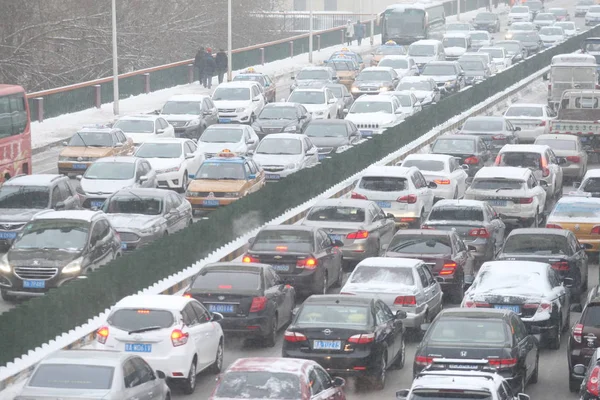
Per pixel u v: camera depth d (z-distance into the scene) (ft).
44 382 114.83
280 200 253.44
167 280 195.00
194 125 367.66
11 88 277.64
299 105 383.04
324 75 489.67
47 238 196.44
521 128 373.61
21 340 152.56
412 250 195.00
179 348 142.20
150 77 483.10
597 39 596.70
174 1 599.98
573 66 463.42
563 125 351.67
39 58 518.78
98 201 262.47
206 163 275.39
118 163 271.28
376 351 144.25
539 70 563.48
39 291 190.80
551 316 165.07
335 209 219.20
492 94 473.67
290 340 144.15
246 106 401.70
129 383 117.29
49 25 508.94
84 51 536.83
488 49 601.21
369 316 146.00
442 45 606.55
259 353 166.20
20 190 232.73
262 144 316.40
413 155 284.61
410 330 172.24
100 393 113.39
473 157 309.01
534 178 265.54
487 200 254.27
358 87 481.46
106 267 175.32
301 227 197.36
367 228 216.74
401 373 157.79
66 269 190.90
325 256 196.24
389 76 488.02
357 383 148.56
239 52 567.18
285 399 111.96
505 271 170.71
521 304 164.14
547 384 152.35
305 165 314.14
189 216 245.04
